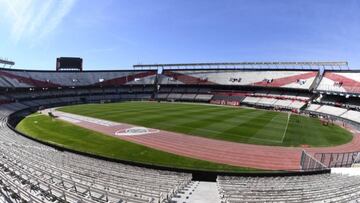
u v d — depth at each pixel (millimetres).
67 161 20375
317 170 22328
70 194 11953
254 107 82562
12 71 89688
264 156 30141
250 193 13383
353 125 57125
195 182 17984
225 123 48750
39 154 21672
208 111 66438
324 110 70562
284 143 36000
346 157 29250
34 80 92000
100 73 112438
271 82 92812
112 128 43188
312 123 54469
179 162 27156
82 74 108625
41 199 11828
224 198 12711
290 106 79062
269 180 18031
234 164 27219
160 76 117188
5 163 16828
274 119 56281
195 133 40000
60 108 73062
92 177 15648
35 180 13805
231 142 35469
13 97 77875
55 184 13539
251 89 97750
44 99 84938
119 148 31688
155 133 39688
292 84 87688
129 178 16281
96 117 54688
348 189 14781
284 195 13195
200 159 28391
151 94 108375
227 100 93375
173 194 14320
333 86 77125
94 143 33812
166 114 59062
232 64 108125
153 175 17953
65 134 38844
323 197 12953
